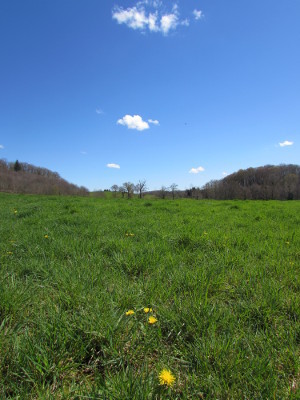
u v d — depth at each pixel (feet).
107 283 9.58
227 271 10.97
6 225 20.83
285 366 5.57
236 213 32.60
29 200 51.29
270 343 6.23
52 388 5.03
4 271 10.53
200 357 5.67
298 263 11.91
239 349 5.80
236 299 8.68
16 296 7.84
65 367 5.46
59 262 11.90
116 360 5.67
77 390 4.89
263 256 13.24
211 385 4.95
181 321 7.07
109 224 21.85
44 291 8.85
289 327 6.86
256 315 7.55
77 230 19.12
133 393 4.59
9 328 6.59
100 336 6.19
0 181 233.14
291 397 4.64
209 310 7.43
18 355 5.46
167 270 11.04
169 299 8.59
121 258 11.91
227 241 15.60
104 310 7.25
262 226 22.49
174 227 20.88
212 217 28.14
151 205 43.80
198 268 10.82
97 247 14.34
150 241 15.96
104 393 4.65
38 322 6.71
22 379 5.17
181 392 4.97
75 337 6.23
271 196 246.06
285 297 8.36
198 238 16.03
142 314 7.59
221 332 6.71
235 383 5.07
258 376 5.08
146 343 6.18
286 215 29.96
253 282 9.71
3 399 4.71
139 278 10.32
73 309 7.45
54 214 28.07
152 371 5.44
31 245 14.38
